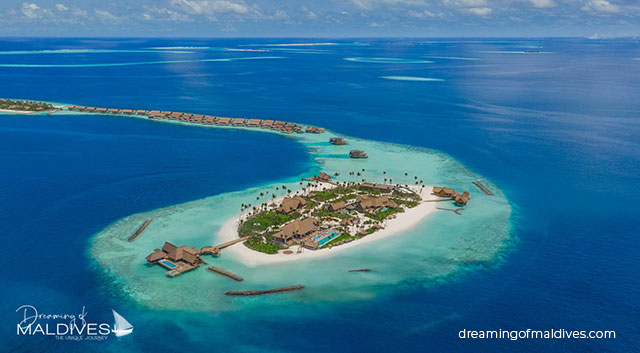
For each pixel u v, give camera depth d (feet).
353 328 213.25
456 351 198.59
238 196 377.30
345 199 369.71
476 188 405.59
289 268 263.29
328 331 211.20
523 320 218.79
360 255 279.90
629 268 264.72
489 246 293.23
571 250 287.48
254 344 202.90
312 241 291.79
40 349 197.16
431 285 247.09
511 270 263.08
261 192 384.88
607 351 198.08
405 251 285.64
